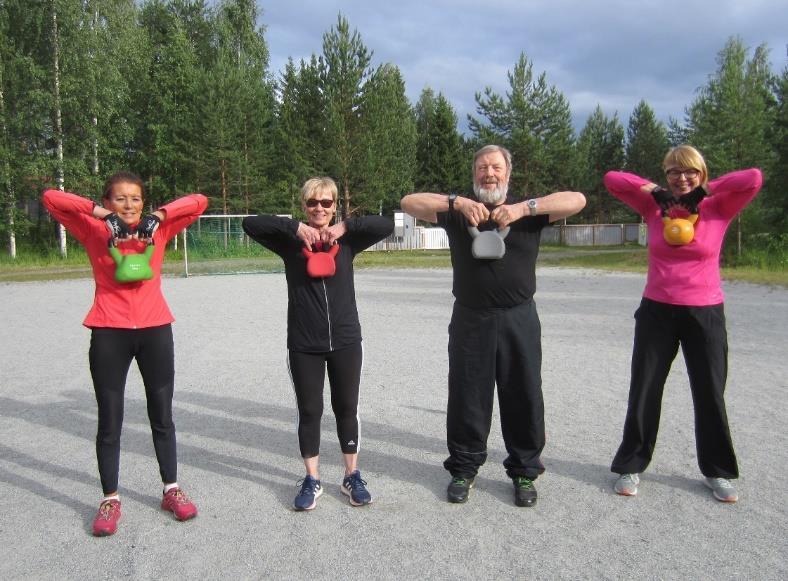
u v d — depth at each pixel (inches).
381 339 361.1
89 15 1108.5
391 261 1123.3
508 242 142.1
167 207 144.3
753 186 137.1
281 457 181.0
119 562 123.0
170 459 145.3
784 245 904.9
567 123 1540.4
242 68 1330.0
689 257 146.0
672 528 133.3
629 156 2049.7
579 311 459.8
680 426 198.2
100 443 139.0
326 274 142.3
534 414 145.6
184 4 1572.3
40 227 1334.9
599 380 258.7
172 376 145.6
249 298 589.3
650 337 149.6
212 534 134.3
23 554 126.6
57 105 1066.1
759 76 1098.1
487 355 145.4
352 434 151.3
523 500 144.8
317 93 1208.2
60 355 330.6
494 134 1476.4
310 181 146.8
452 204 140.3
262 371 288.2
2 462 179.2
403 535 132.3
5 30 1055.6
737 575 114.5
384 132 1232.2
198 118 1254.9
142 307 139.6
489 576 115.6
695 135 1104.8
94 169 1187.3
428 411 221.3
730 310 454.6
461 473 150.5
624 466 152.6
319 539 131.2
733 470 148.3
